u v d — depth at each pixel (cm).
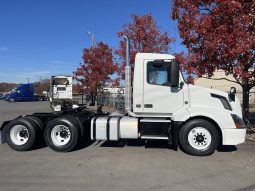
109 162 888
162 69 1016
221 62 1170
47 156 965
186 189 662
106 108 2853
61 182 707
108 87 3584
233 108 994
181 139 976
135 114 1041
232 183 702
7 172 788
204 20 1180
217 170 807
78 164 865
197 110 978
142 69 1023
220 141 1002
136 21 2277
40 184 693
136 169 815
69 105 1277
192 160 912
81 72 3622
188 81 1147
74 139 1017
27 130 1041
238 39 1120
